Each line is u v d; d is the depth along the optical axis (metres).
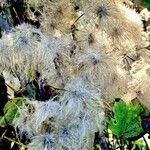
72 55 0.36
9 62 0.34
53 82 0.35
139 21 0.40
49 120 0.33
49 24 0.39
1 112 0.36
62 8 0.39
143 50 0.38
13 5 0.40
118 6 0.39
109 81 0.35
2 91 0.37
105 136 0.37
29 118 0.33
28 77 0.35
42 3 0.40
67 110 0.32
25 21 0.40
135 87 0.37
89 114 0.32
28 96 0.36
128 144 0.38
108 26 0.37
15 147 0.36
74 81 0.33
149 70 0.37
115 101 0.37
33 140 0.32
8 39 0.34
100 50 0.37
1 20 0.39
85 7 0.37
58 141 0.31
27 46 0.33
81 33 0.38
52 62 0.34
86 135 0.32
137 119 0.36
